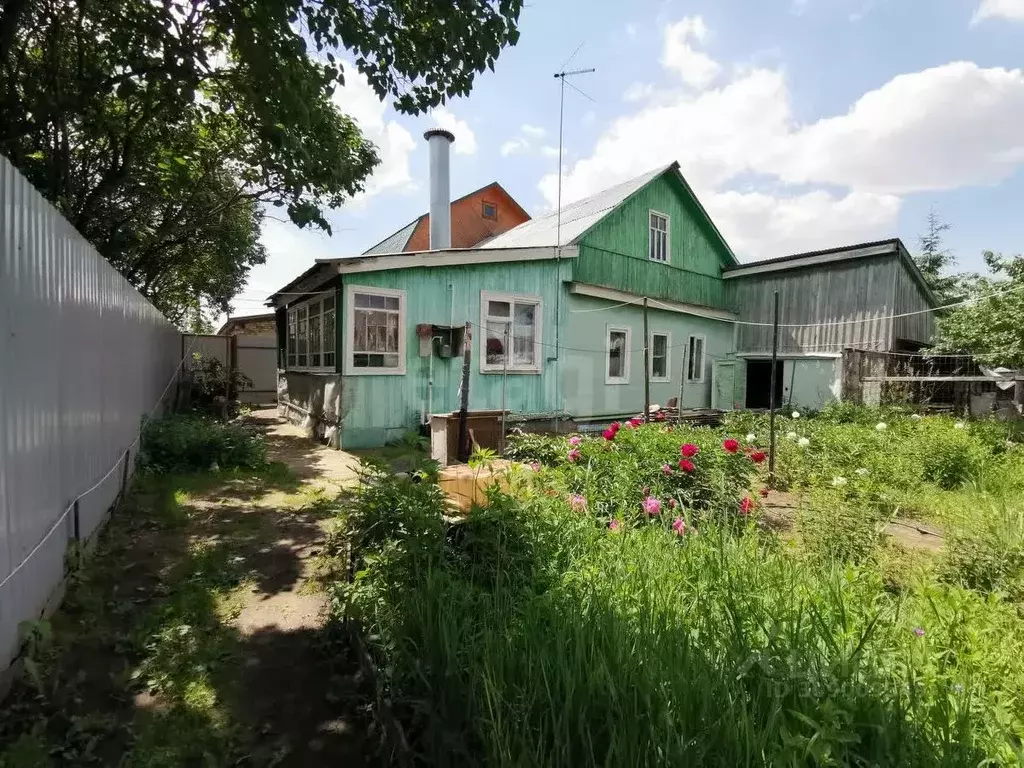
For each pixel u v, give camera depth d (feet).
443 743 5.27
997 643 6.92
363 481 10.82
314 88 14.01
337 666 8.23
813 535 11.34
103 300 13.75
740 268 47.60
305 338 35.76
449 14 12.64
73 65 19.45
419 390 28.58
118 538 13.01
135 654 8.42
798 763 4.06
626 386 39.73
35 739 6.31
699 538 9.93
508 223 82.99
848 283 41.29
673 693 4.90
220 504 16.53
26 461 8.02
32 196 8.41
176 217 30.86
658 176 41.24
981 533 10.48
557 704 5.12
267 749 6.55
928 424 24.22
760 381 51.67
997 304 31.89
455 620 6.56
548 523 9.87
